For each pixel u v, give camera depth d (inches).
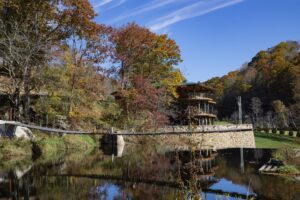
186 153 958.4
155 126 1608.0
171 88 1990.7
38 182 642.2
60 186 612.7
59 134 1258.6
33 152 1018.1
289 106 2901.1
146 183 647.1
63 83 1314.0
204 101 2106.3
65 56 1402.6
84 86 1465.3
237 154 1222.3
